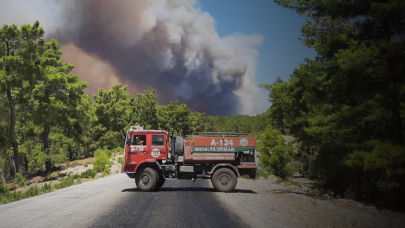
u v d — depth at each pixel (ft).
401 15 48.52
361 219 32.48
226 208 33.60
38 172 121.29
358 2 52.44
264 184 66.18
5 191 60.08
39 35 102.68
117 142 215.31
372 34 55.31
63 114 125.59
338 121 55.72
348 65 48.03
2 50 98.27
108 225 25.75
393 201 53.01
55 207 34.63
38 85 104.94
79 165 123.13
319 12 59.57
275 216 30.50
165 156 49.29
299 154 117.80
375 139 54.13
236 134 49.85
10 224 26.58
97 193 45.93
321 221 29.89
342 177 79.10
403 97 47.57
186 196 42.27
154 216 29.25
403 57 47.93
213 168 48.19
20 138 136.46
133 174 48.83
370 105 52.21
